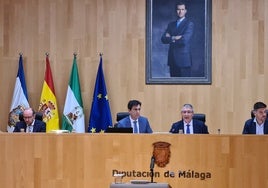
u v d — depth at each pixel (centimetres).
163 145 705
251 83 1105
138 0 1120
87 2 1124
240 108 1105
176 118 1111
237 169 701
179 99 1111
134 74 1115
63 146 712
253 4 1108
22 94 1105
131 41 1119
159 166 705
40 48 1124
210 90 1109
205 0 1112
